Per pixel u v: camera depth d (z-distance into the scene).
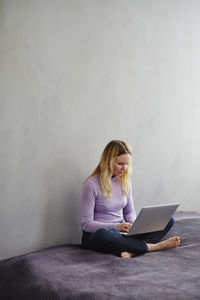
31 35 2.31
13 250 2.29
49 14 2.39
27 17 2.29
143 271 1.82
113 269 1.86
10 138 2.25
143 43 2.93
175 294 1.52
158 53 3.04
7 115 2.23
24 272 1.90
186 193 3.32
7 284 1.90
